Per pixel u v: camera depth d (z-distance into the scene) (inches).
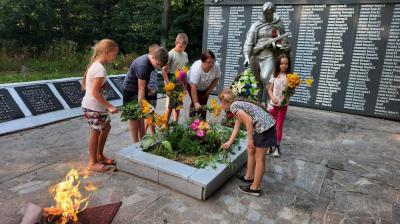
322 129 234.2
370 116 275.0
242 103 127.6
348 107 282.8
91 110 141.9
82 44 557.3
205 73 175.3
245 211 123.6
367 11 261.6
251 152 140.7
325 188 144.9
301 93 301.4
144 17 581.6
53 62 438.3
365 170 165.8
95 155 152.2
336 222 118.7
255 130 128.3
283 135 217.3
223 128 176.6
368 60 268.4
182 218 116.7
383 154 189.0
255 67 248.2
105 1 579.5
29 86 228.2
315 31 285.4
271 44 237.1
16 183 137.1
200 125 161.8
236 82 172.6
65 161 161.9
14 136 193.9
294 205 129.4
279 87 174.4
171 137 164.2
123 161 148.9
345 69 278.7
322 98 292.7
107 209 102.3
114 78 300.8
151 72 158.1
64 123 224.4
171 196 131.4
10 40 478.0
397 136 223.0
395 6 251.0
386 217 123.3
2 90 210.7
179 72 162.7
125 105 158.2
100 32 577.3
